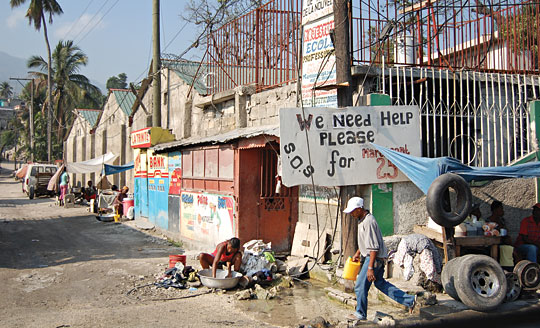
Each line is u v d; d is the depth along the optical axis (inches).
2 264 377.4
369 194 300.2
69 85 1672.0
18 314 249.8
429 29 349.1
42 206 946.7
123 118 967.6
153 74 616.4
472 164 336.8
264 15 433.7
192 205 473.1
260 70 441.4
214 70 526.6
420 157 288.0
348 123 288.5
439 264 273.4
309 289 304.5
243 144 368.5
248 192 378.6
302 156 279.7
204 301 279.1
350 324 226.7
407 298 240.7
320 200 358.6
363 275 233.0
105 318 243.3
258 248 343.3
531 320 235.3
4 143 3112.7
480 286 243.6
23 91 2367.1
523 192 333.1
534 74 373.7
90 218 716.0
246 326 233.5
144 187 631.8
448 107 331.9
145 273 345.7
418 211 308.5
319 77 335.6
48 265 374.3
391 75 318.3
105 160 946.7
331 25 326.3
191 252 427.2
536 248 287.4
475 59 418.3
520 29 398.3
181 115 635.5
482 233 284.2
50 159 1462.8
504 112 349.7
